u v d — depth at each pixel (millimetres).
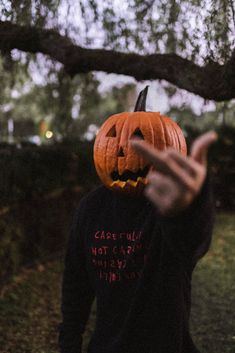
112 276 1714
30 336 4270
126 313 1674
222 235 8773
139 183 1825
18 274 5656
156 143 2100
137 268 1651
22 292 5219
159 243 1599
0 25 3990
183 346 1684
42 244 6375
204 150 1073
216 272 6438
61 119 6656
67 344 1905
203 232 1286
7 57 4207
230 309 4980
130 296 1670
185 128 10359
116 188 1814
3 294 5039
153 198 1076
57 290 5500
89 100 6121
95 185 7938
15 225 5570
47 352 3994
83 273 1900
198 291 5602
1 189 5215
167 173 1039
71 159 6984
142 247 1640
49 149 6500
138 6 3334
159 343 1603
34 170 6012
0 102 5887
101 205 1808
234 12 2939
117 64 3881
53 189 6496
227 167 11234
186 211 1254
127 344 1635
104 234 1738
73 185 7152
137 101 2266
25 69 4852
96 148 2158
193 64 3500
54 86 5660
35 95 7469
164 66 3646
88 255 1786
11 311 4695
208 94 3367
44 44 4031
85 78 5297
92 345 1751
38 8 3209
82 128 9117
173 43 3736
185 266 1386
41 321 4609
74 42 3863
